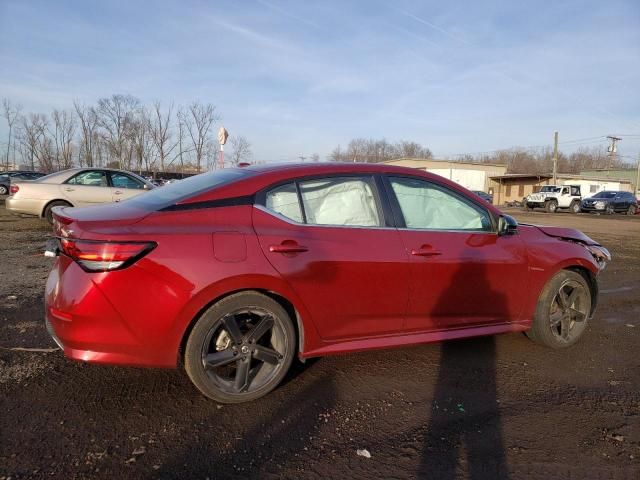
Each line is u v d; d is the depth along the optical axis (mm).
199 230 2715
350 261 3066
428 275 3352
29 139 55625
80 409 2744
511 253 3727
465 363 3652
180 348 2881
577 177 50969
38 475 2166
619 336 4492
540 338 3990
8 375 3127
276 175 3090
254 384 2908
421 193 3533
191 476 2215
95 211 2895
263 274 2775
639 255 10133
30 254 7406
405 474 2297
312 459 2381
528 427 2760
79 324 2537
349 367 3488
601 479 2305
